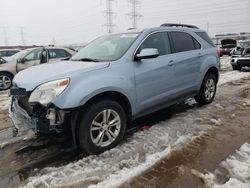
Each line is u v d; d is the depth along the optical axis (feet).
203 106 19.34
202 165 10.73
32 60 32.83
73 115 10.91
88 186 9.50
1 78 31.86
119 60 12.91
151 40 14.75
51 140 13.56
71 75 11.13
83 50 15.98
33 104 10.66
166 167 10.63
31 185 9.66
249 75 34.99
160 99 14.87
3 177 10.31
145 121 16.12
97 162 11.13
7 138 14.10
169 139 13.30
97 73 11.82
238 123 15.53
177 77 15.94
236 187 9.15
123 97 12.75
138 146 12.55
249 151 11.84
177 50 16.31
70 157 11.78
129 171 10.36
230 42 84.58
